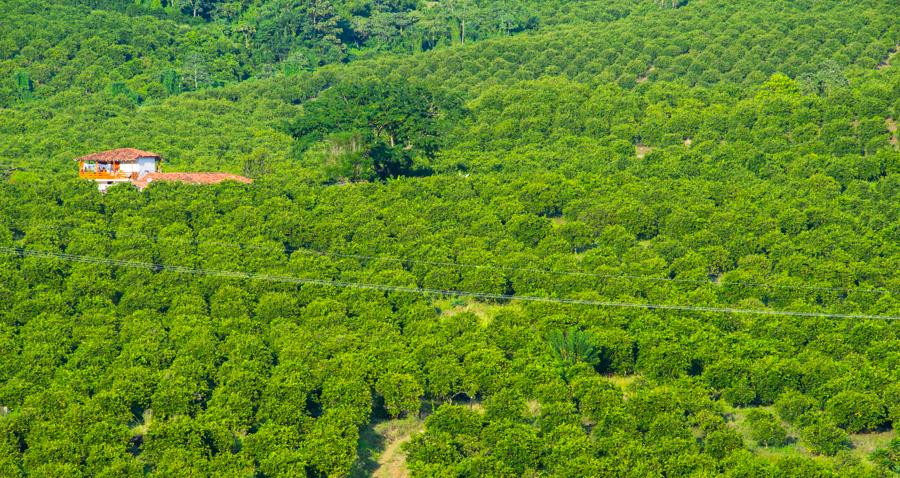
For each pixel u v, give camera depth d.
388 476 76.81
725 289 101.06
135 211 118.06
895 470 75.12
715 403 81.25
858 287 101.56
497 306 101.88
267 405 80.31
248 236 112.25
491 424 77.44
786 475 71.38
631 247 111.12
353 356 86.38
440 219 119.62
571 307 96.62
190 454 74.00
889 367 86.50
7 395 81.62
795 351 90.31
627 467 72.69
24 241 108.94
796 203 121.44
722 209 121.62
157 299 97.44
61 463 72.38
